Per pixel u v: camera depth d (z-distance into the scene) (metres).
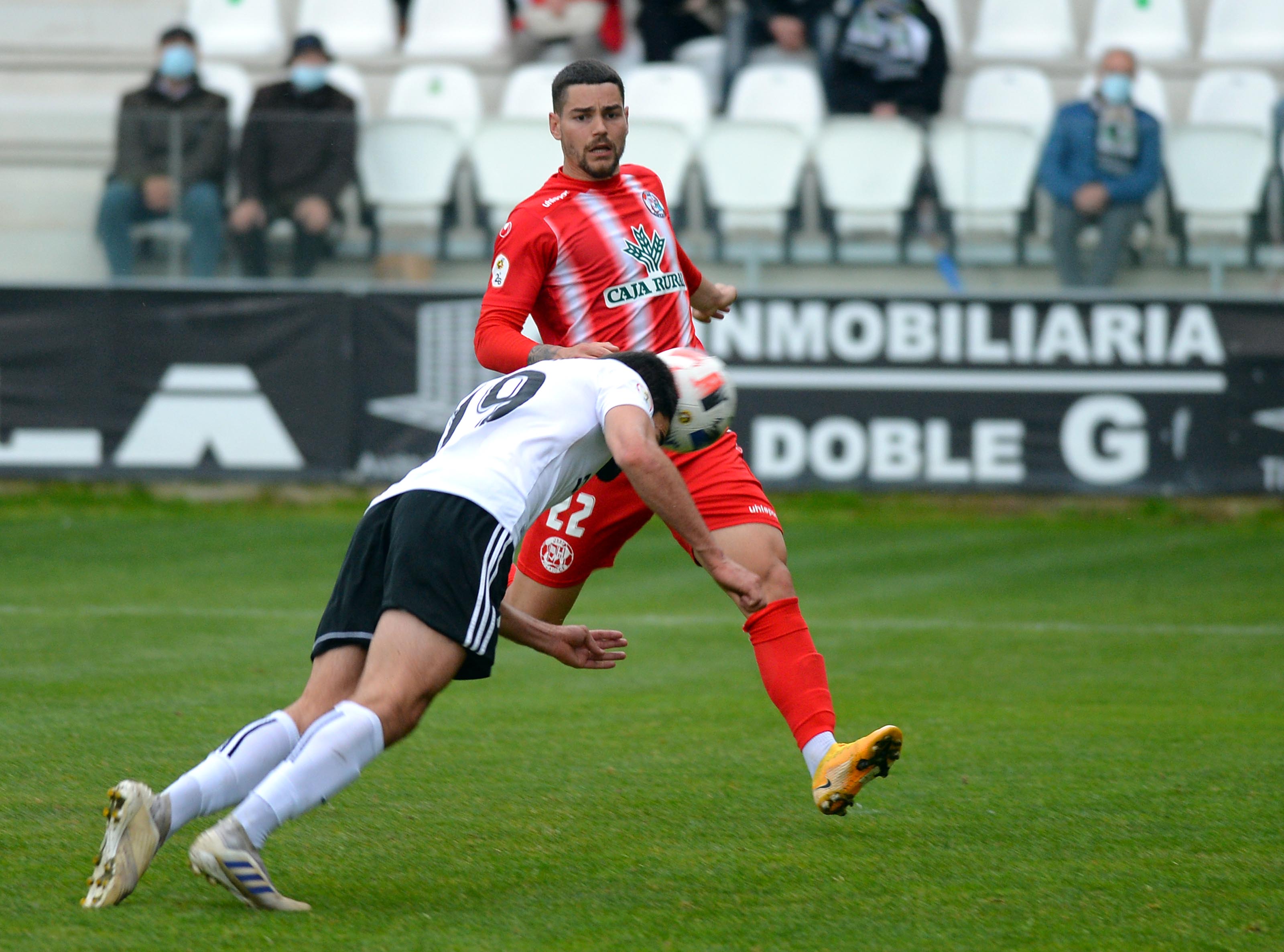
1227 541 33.47
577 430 11.42
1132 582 28.88
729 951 9.89
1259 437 35.44
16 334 34.44
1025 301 35.34
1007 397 35.41
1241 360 35.41
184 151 34.84
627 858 12.10
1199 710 18.56
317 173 35.19
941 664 21.66
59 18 47.44
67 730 16.42
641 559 31.33
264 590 26.88
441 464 11.21
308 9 48.59
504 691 19.36
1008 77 43.91
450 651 10.64
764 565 13.42
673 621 24.73
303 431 34.91
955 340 35.34
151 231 34.88
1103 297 35.31
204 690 18.77
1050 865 12.02
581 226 14.27
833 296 35.28
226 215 35.06
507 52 46.66
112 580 27.52
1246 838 12.84
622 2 46.19
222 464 34.88
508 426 11.34
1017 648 22.89
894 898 11.12
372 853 12.16
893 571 29.88
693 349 13.68
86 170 34.66
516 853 12.22
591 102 14.17
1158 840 12.77
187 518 34.38
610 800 13.96
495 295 14.11
